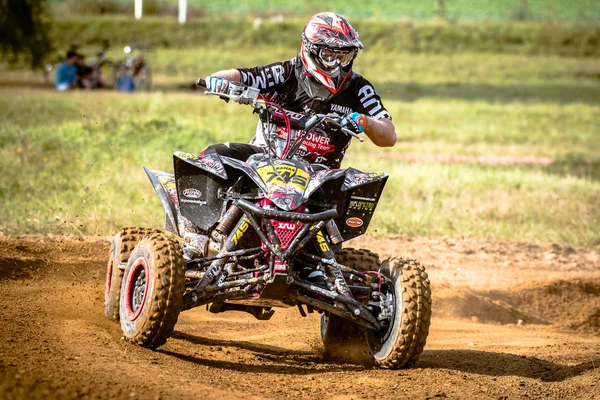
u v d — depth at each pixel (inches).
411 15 5689.0
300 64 504.4
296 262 468.1
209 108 1973.4
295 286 452.8
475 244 946.7
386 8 6067.9
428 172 1312.7
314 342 561.0
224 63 3604.8
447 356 521.0
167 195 506.3
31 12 2662.4
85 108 1673.2
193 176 464.1
